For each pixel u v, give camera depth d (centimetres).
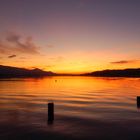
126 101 2156
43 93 3123
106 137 987
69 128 1129
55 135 1015
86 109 1688
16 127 1143
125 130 1090
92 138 972
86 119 1330
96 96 2661
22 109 1686
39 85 5559
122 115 1448
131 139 959
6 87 4541
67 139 963
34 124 1207
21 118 1353
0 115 1446
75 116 1419
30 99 2356
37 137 990
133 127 1145
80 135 1016
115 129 1109
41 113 1520
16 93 3100
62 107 1792
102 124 1208
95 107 1786
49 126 1164
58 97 2564
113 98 2430
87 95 2797
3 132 1059
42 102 2108
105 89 3941
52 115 1310
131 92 3228
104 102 2095
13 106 1842
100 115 1451
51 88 4334
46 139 965
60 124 1207
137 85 5259
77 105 1906
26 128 1126
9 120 1299
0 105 1900
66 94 2956
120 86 4884
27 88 4278
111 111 1596
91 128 1126
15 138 974
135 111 1592
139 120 1300
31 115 1448
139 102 1833
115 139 961
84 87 4659
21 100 2264
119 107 1780
